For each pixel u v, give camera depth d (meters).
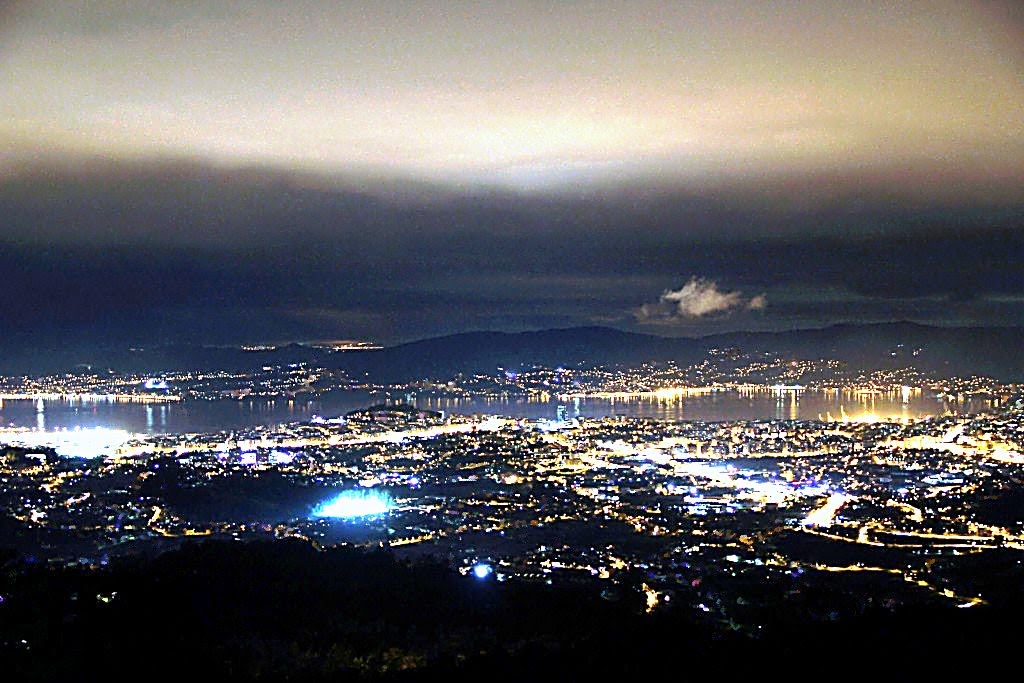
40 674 30.48
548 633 38.12
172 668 31.64
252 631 36.31
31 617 35.12
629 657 34.06
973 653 32.81
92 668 31.27
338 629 37.31
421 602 41.78
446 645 36.12
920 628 35.62
